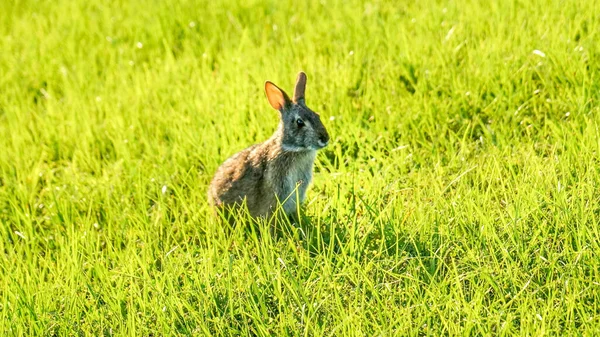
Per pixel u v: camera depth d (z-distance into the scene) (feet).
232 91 46.50
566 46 43.86
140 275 33.68
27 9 71.41
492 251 30.32
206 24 59.82
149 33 60.44
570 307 27.17
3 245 38.27
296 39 52.95
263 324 29.17
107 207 39.68
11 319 31.42
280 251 33.32
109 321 31.30
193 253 34.88
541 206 32.83
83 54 59.21
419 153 39.19
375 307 29.35
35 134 47.93
